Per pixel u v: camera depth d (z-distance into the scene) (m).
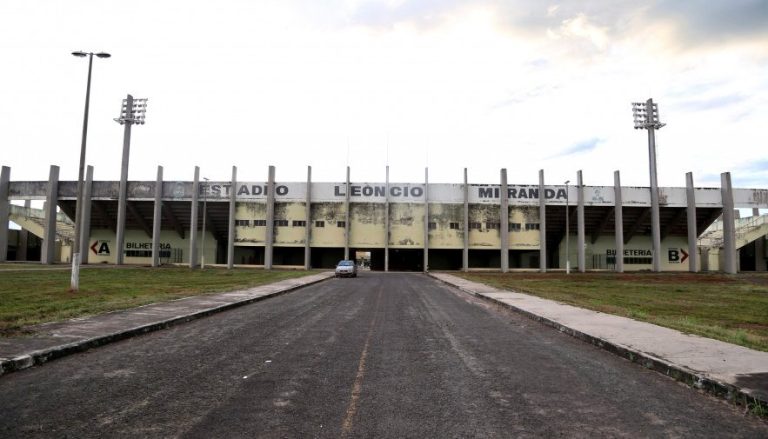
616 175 60.22
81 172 22.20
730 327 14.16
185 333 11.90
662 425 5.53
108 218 64.31
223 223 64.44
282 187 62.12
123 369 8.05
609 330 11.74
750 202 62.28
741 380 6.97
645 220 64.12
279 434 5.15
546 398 6.55
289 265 67.44
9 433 5.10
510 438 5.08
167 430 5.23
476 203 62.16
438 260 71.00
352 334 11.89
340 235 61.88
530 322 14.53
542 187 60.69
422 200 62.41
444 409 6.04
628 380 7.57
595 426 5.47
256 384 7.16
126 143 59.62
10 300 17.48
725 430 5.38
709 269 70.00
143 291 22.59
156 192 58.84
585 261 66.38
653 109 61.28
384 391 6.84
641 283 37.00
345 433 5.20
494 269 63.81
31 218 65.00
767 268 70.12
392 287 30.78
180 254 66.00
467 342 10.91
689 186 60.53
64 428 5.26
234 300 18.94
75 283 21.50
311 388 6.96
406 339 11.20
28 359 8.16
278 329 12.65
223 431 5.22
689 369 7.65
